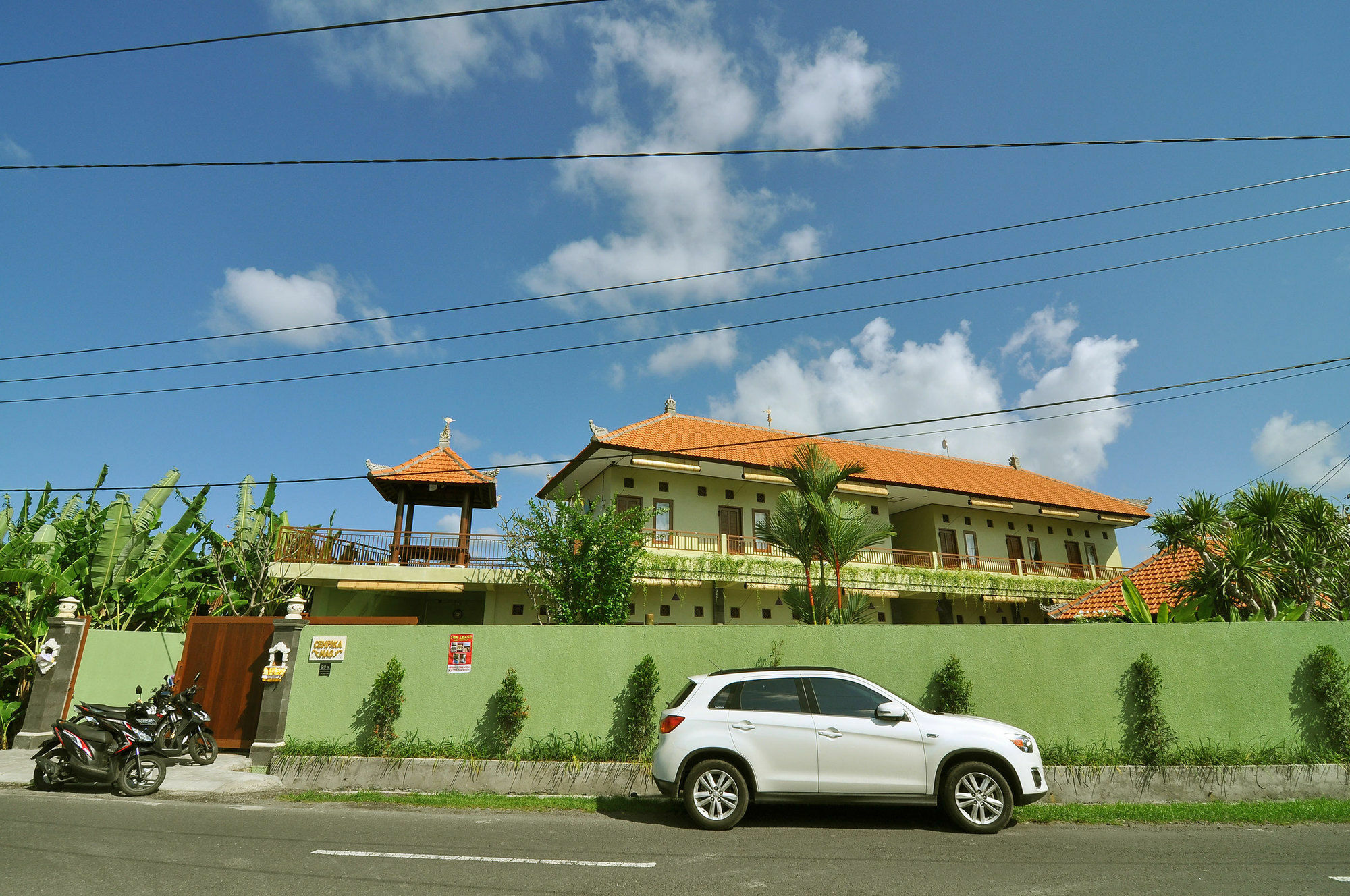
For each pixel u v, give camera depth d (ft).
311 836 24.16
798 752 26.13
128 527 52.75
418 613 70.08
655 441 76.13
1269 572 41.01
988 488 96.68
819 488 48.03
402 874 19.69
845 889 18.53
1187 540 42.11
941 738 26.04
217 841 23.25
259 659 41.27
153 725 33.09
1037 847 23.22
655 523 76.48
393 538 63.93
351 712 36.52
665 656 35.88
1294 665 33.55
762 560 75.20
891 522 100.48
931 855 22.12
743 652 35.58
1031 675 34.32
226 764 36.73
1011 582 88.02
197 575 63.21
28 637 47.32
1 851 21.53
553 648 36.40
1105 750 33.04
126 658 43.34
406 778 34.01
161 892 17.83
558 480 83.71
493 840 23.97
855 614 47.24
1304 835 25.22
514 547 58.44
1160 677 33.55
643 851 22.45
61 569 52.80
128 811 28.04
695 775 26.21
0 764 36.58
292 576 60.13
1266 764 31.68
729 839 24.31
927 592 82.99
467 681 36.29
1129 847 23.31
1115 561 105.29
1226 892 18.44
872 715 26.68
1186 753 32.35
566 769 33.53
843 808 29.37
